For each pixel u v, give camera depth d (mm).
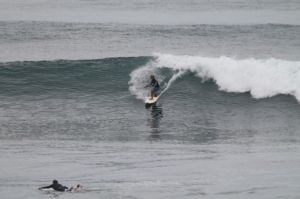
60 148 96188
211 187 77000
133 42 175875
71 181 80000
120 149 95688
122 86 135250
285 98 125062
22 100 129250
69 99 130000
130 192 75375
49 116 117250
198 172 83375
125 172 83625
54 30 190750
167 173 83062
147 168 85438
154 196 73812
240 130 108188
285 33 186250
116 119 115688
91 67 141375
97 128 109312
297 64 130625
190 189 76375
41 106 124688
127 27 196375
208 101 127750
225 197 73500
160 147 97000
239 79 131000
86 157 91062
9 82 136875
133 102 127250
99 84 136375
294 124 111875
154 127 110312
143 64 141375
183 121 114688
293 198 72875
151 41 177125
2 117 116438
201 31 190000
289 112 119750
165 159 89875
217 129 108938
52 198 73312
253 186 77312
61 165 86938
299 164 86250
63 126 110438
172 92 132000
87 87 135750
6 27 194625
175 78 136375
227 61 134875
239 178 80562
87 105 125438
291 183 78188
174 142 100375
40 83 137000
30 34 185375
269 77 128750
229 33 187000
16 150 95062
